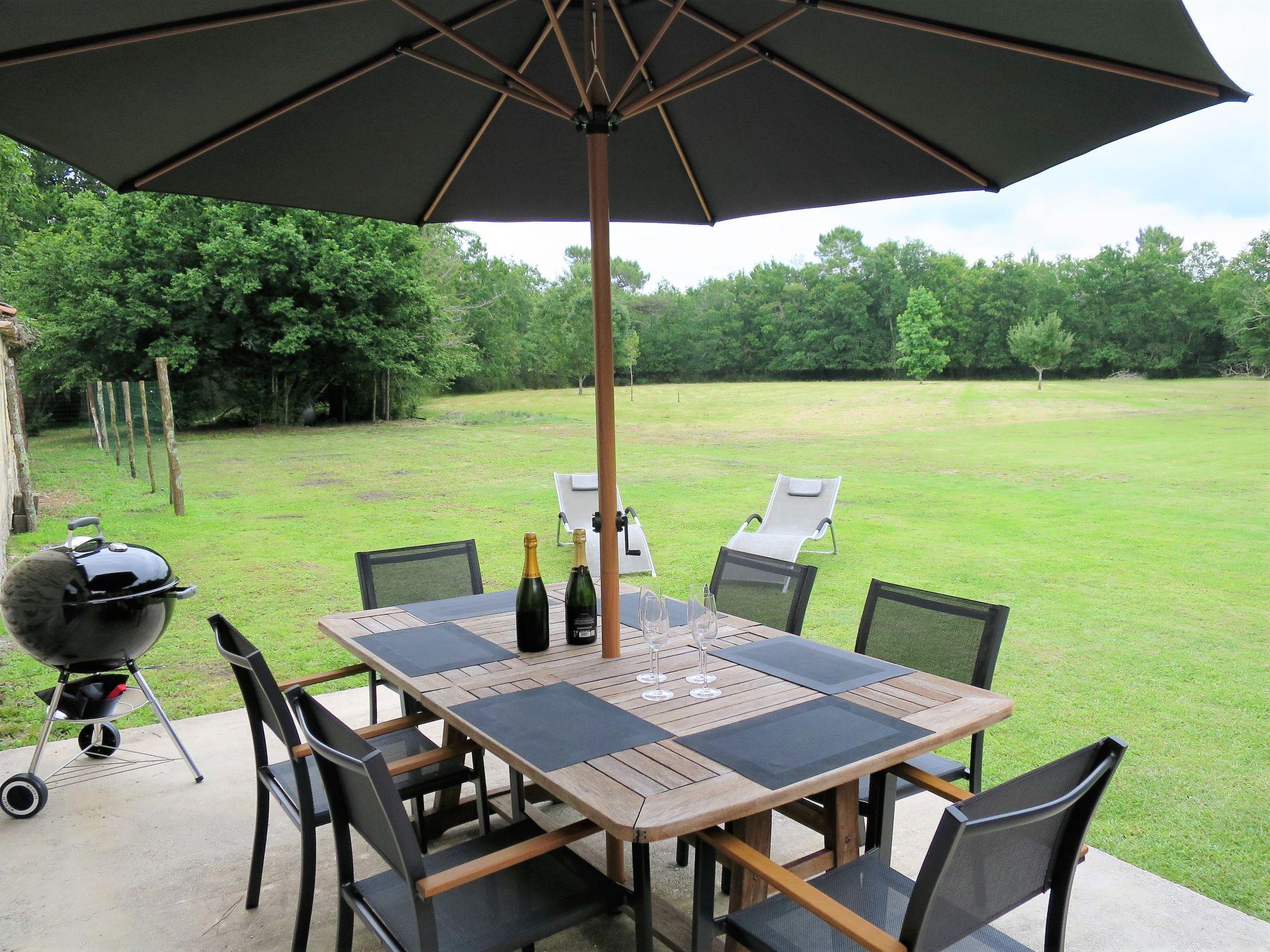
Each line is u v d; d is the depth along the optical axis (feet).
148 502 34.73
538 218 10.36
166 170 7.68
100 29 5.21
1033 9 4.75
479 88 8.28
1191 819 9.77
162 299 70.03
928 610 8.18
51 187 84.74
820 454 55.47
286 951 7.18
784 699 6.59
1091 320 151.33
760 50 7.39
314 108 7.69
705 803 4.82
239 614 18.83
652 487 39.63
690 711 6.31
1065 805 4.43
